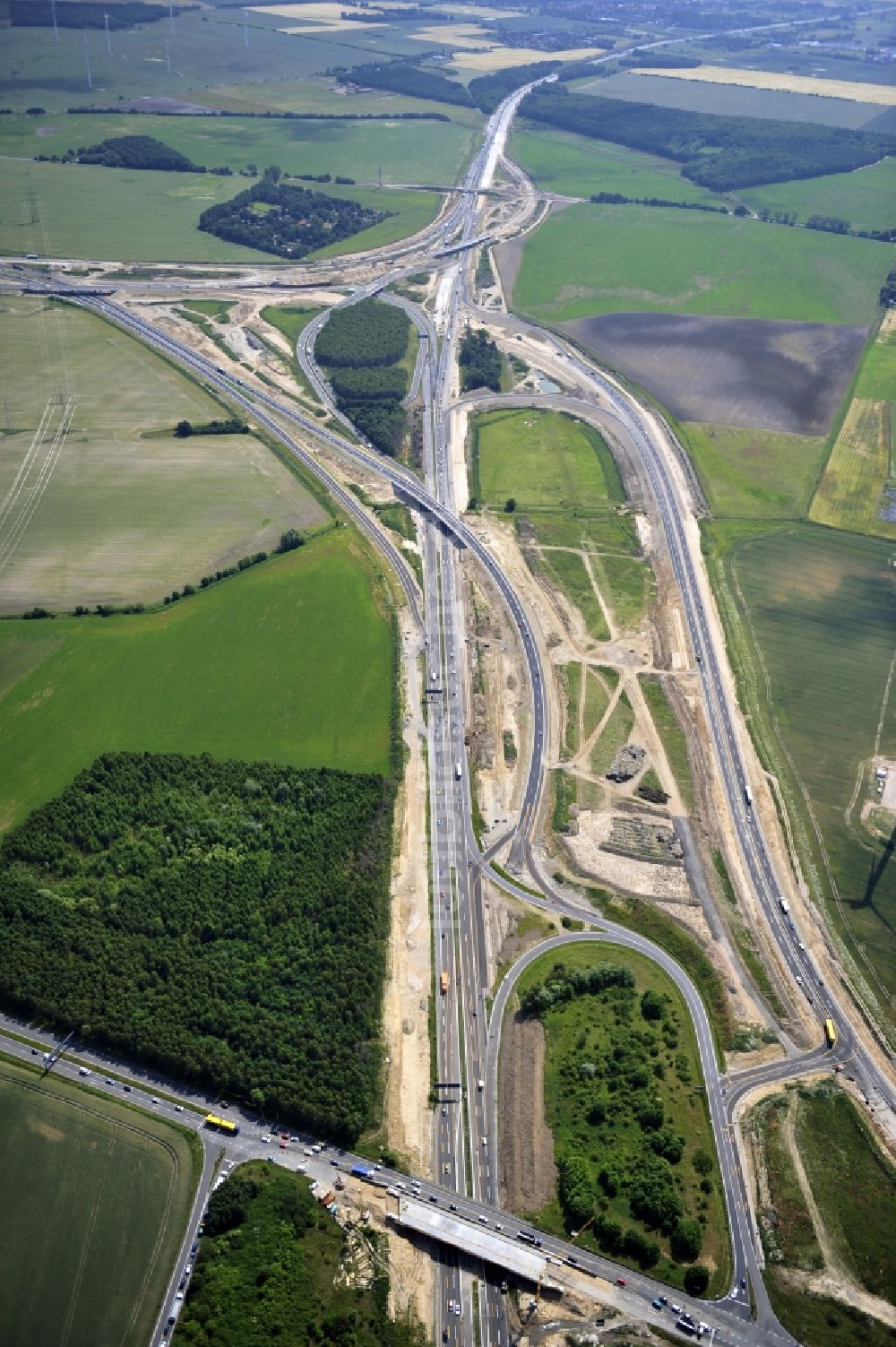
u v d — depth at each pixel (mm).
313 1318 173375
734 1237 185125
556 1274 179625
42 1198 187875
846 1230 186625
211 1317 172500
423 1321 175500
